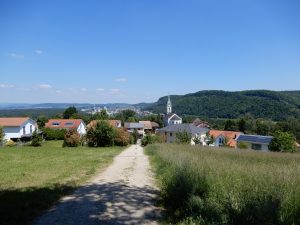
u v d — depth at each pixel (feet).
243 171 35.63
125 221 25.45
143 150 124.26
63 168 59.93
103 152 115.24
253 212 21.72
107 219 25.81
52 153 109.60
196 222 23.53
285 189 25.20
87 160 78.07
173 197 31.22
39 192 34.88
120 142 171.94
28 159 83.92
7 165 66.54
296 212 22.18
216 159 54.44
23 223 24.25
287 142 176.86
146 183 43.06
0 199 31.17
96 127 165.37
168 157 62.39
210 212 24.26
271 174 31.63
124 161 75.36
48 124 286.25
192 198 27.58
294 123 309.22
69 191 36.42
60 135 245.45
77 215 26.73
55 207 29.27
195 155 63.52
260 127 339.77
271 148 180.96
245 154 82.74
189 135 193.16
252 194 25.05
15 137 216.74
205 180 31.09
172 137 251.80
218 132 278.67
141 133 378.73
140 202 31.60
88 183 42.47
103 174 51.49
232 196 25.66
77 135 165.17
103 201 31.83
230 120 371.97
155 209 29.17
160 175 48.75
